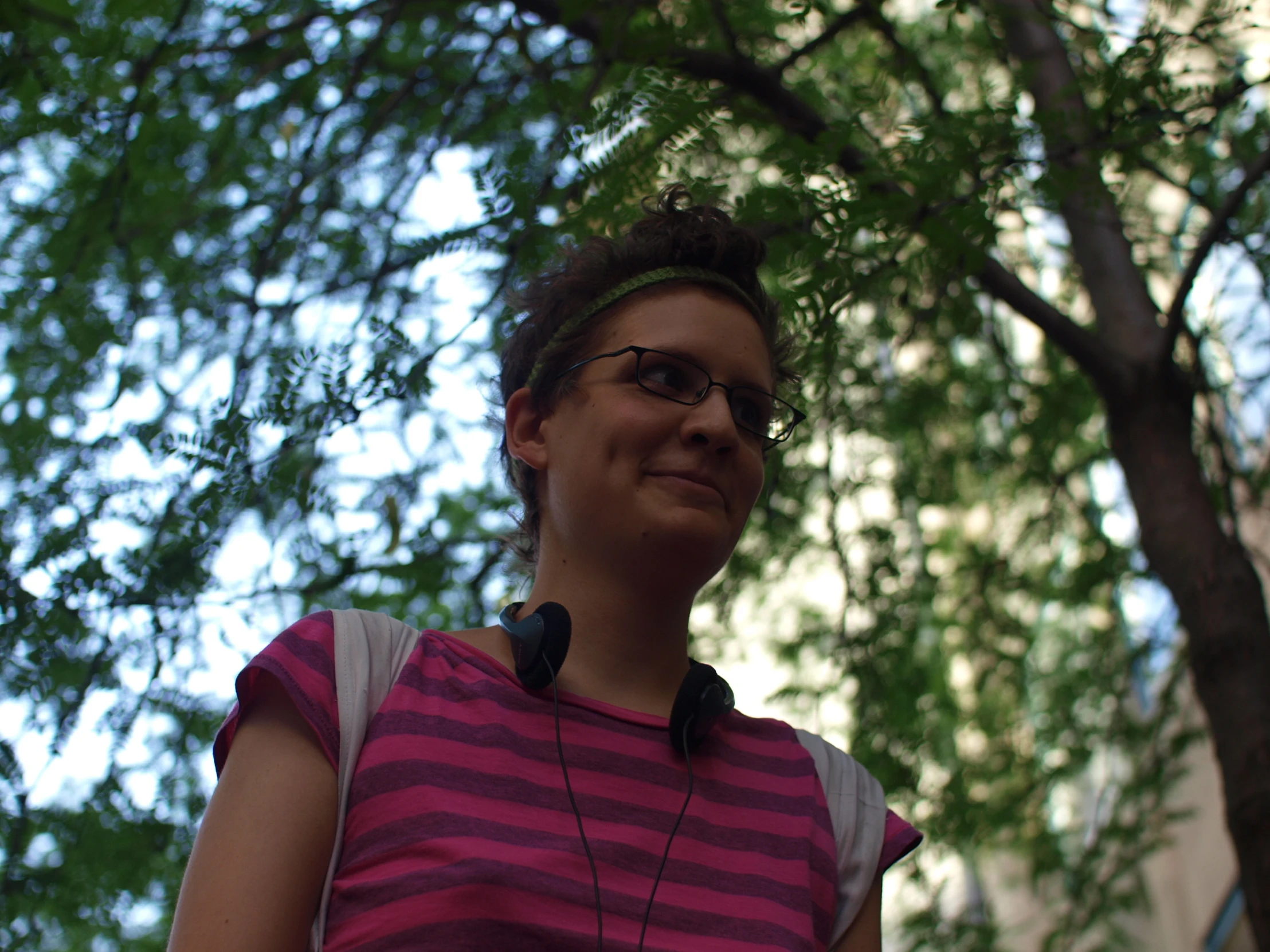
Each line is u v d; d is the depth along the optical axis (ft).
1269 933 8.77
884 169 7.74
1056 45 10.03
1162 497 10.25
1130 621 14.74
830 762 5.33
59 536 8.19
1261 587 9.91
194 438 7.66
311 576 9.05
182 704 8.70
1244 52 8.51
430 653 4.63
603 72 8.68
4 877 8.23
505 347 5.75
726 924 4.15
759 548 12.93
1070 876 14.46
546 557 5.12
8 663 7.77
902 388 13.99
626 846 4.17
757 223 7.61
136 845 8.42
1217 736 9.43
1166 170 12.62
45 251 10.43
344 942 3.79
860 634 12.30
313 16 10.75
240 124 11.66
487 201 7.66
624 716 4.59
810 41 10.32
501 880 3.82
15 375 10.20
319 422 7.77
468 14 10.97
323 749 4.17
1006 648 15.02
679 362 4.91
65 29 9.14
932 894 12.80
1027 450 14.89
